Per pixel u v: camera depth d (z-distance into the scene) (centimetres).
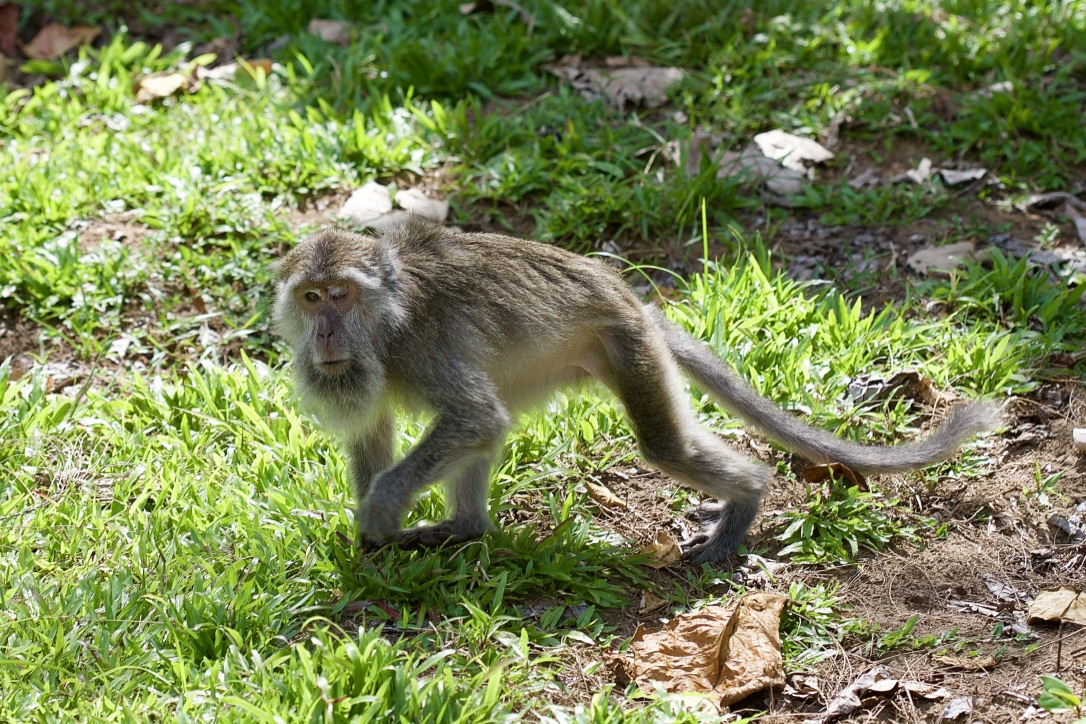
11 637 854
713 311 1217
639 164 1484
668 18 1728
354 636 884
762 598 906
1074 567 970
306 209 1436
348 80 1605
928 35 1700
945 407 1142
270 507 1002
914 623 902
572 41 1706
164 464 1062
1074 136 1518
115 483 1043
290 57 1700
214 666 809
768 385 1152
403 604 916
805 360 1173
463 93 1628
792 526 1004
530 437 1098
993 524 1021
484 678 805
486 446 931
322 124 1534
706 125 1557
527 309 973
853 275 1339
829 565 978
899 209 1436
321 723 748
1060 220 1413
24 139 1559
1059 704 752
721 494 991
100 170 1448
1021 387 1152
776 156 1495
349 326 917
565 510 1010
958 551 994
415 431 1129
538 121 1552
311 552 942
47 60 1748
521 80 1644
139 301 1316
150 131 1566
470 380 931
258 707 765
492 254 989
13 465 1073
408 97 1570
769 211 1421
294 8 1783
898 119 1556
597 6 1708
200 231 1381
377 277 913
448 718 766
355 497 1000
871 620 920
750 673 845
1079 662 852
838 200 1441
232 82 1659
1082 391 1155
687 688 840
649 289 1333
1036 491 1043
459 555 949
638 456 1100
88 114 1605
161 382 1169
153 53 1706
